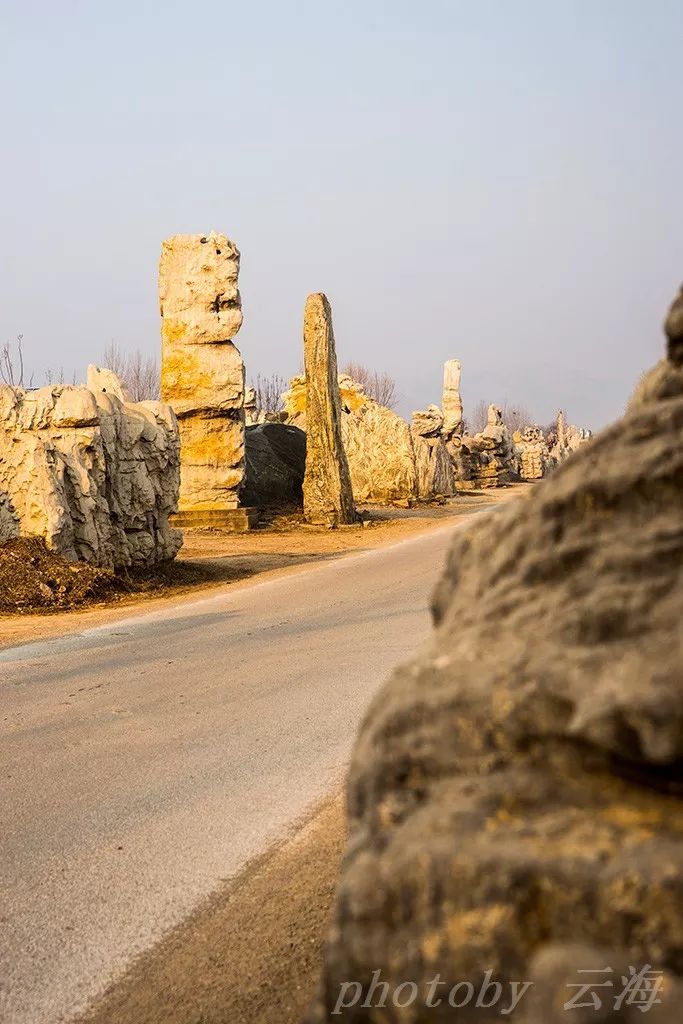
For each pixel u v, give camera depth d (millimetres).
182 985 4645
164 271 37531
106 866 6109
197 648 13617
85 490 22578
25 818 7012
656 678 1897
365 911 2039
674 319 2475
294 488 45406
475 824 2020
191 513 37406
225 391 37375
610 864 1830
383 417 54375
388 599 17500
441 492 57156
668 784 1949
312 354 39906
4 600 19531
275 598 19234
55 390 23125
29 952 5121
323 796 7133
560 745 2047
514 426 175500
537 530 2334
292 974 4574
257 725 9141
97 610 19391
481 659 2205
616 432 2342
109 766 8125
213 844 6367
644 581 2102
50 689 11336
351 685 10500
